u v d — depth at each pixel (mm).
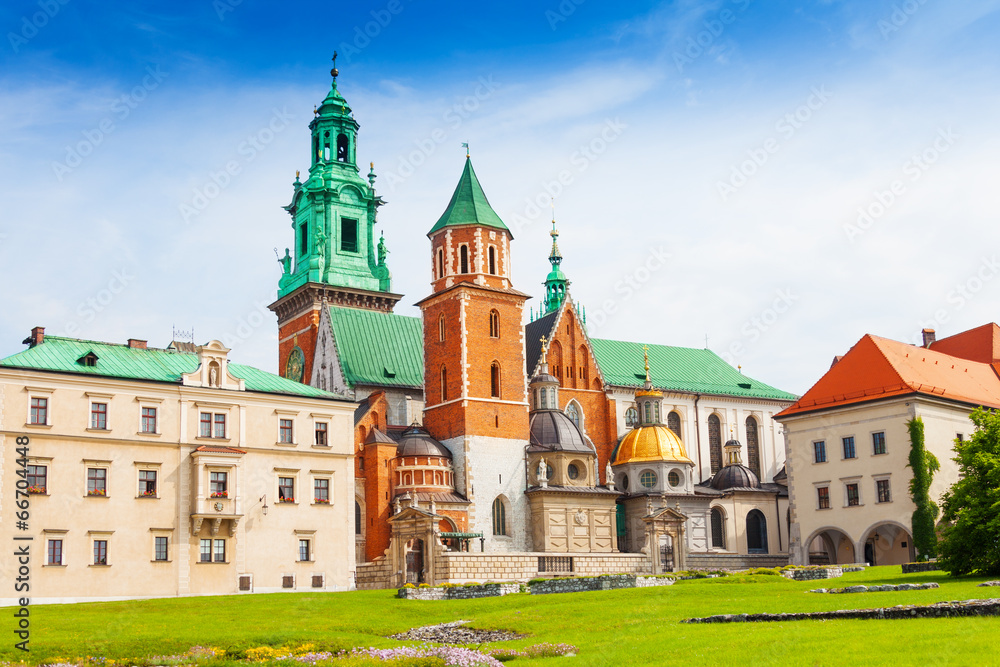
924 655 33781
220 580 82812
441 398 111062
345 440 91438
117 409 81375
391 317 127250
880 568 76875
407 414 118375
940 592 51844
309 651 49156
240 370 92125
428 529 87938
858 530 95625
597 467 116625
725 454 130250
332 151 142625
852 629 40000
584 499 109000
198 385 85125
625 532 115500
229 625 58500
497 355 110750
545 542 105750
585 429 121500
